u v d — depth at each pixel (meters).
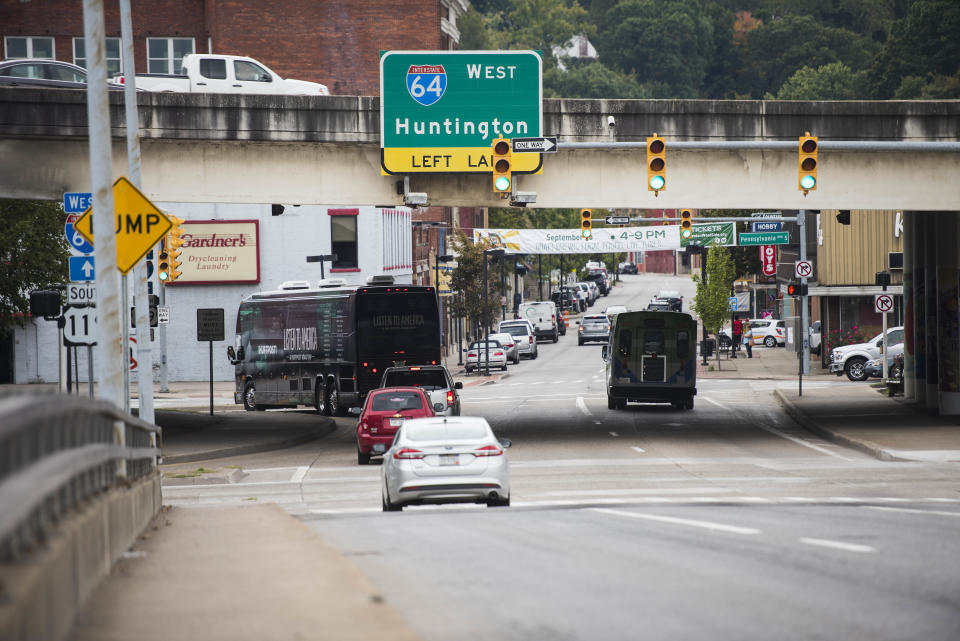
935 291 91.12
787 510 40.94
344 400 104.06
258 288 163.50
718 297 157.88
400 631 18.36
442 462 43.53
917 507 42.22
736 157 77.62
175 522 37.94
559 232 176.00
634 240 176.38
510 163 71.19
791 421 92.94
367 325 101.50
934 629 19.69
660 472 60.19
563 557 28.44
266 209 163.38
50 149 74.88
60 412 17.70
